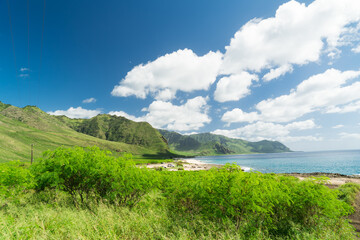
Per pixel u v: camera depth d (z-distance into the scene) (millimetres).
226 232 5809
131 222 6504
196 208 7484
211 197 6496
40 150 127125
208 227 6195
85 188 9172
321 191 6668
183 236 5520
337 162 118000
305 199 6762
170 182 8891
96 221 6387
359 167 80375
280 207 7242
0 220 5449
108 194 8719
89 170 8719
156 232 6059
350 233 6699
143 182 8555
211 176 6793
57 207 8305
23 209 7812
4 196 8297
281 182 7945
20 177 8602
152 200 9039
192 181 7141
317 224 6777
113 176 8445
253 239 5590
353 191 15578
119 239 5551
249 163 141625
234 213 6078
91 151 9688
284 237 6133
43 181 9055
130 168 8867
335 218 6941
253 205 5859
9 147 101562
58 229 5566
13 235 4730
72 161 8750
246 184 6094
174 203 7836
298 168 88062
